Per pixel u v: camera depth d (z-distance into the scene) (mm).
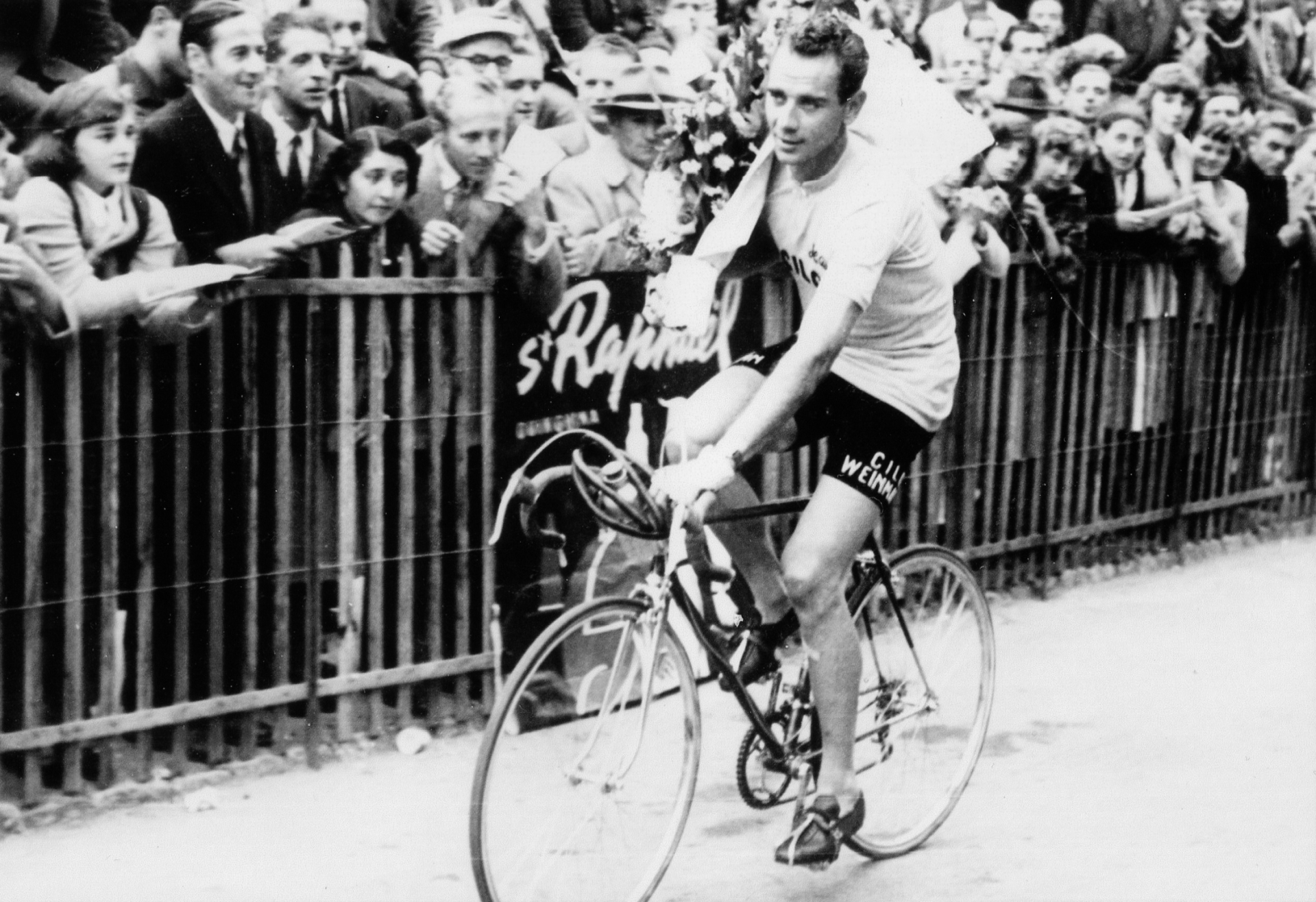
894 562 3795
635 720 3383
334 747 4188
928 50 5434
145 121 3613
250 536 3949
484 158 4191
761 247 3609
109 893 3400
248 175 3791
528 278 4324
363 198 3990
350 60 3922
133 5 3564
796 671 3732
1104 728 4648
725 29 4641
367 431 4113
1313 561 6785
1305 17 6793
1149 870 3709
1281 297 7016
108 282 3613
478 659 4363
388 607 4301
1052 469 6020
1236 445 6938
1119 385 6293
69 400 3615
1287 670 5254
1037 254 5852
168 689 3936
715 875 3609
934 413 3443
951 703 4008
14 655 3658
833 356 3162
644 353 4629
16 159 3451
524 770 4160
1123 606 5977
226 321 3848
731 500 3434
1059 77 5848
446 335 4234
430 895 3455
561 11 4309
